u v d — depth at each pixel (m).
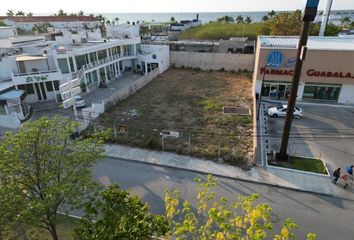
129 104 34.56
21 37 46.75
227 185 19.62
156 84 42.50
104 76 44.50
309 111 31.53
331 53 31.33
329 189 18.89
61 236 14.69
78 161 12.34
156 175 20.95
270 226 7.95
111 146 24.98
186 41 65.31
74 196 11.63
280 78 33.84
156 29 88.31
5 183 10.72
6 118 27.84
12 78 32.50
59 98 35.44
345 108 32.25
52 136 12.36
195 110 32.38
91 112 30.39
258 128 27.69
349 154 23.03
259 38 37.56
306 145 24.48
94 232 9.41
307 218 16.44
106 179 20.56
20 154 11.33
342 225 15.90
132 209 9.95
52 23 87.19
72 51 36.88
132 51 50.41
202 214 16.69
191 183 19.92
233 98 35.72
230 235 8.09
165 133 23.89
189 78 45.38
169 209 9.24
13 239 12.38
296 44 33.88
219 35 76.88
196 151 23.39
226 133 26.78
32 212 10.13
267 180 19.97
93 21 96.19
